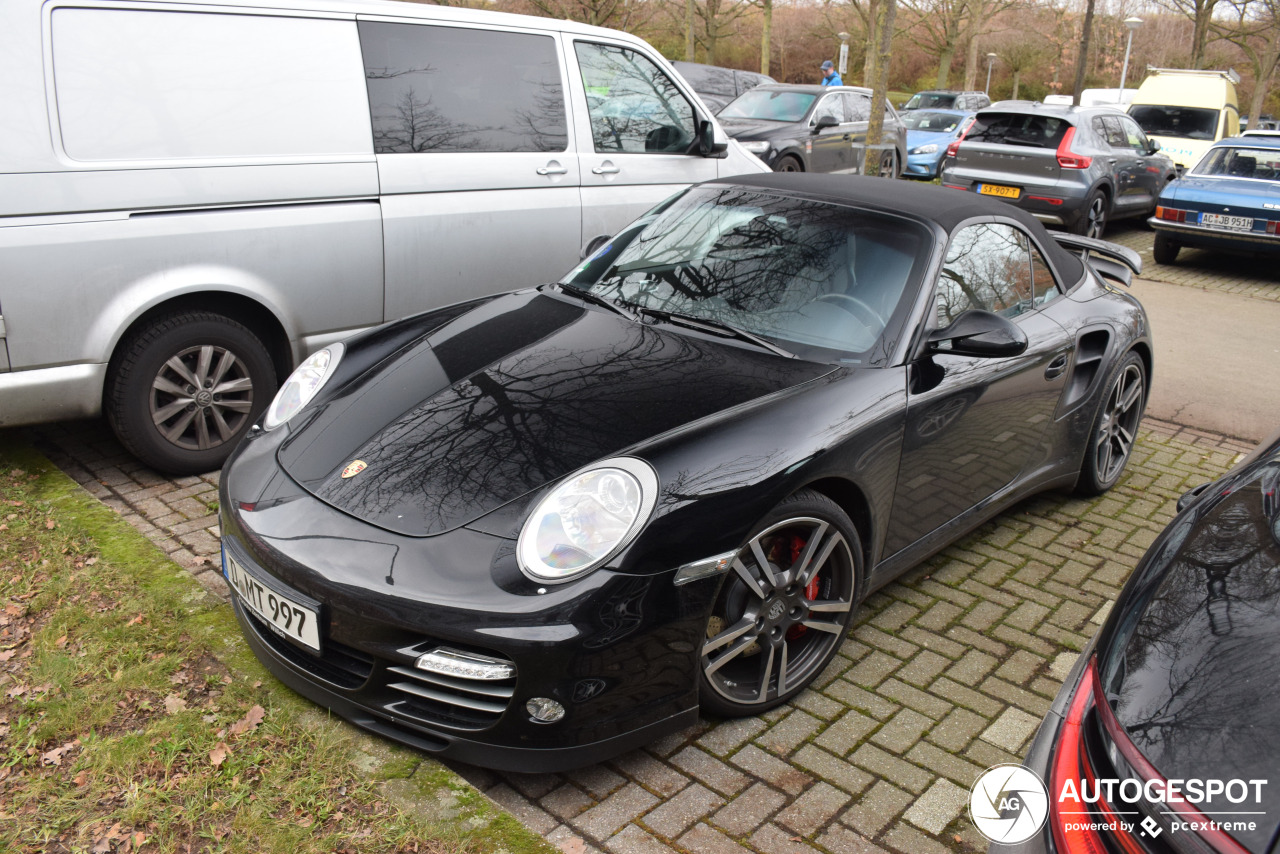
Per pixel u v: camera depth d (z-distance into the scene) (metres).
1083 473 4.35
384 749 2.41
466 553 2.28
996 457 3.54
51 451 4.23
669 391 2.73
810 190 3.63
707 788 2.45
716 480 2.42
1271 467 2.23
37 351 3.51
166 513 3.72
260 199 3.97
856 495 2.83
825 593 2.86
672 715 2.44
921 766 2.59
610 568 2.26
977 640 3.25
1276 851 1.29
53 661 2.61
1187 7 28.88
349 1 4.26
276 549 2.43
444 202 4.58
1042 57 43.41
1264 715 1.47
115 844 2.07
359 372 3.07
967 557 3.86
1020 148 11.38
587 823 2.30
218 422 4.04
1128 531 4.20
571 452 2.49
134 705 2.51
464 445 2.57
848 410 2.75
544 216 4.98
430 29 4.54
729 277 3.30
